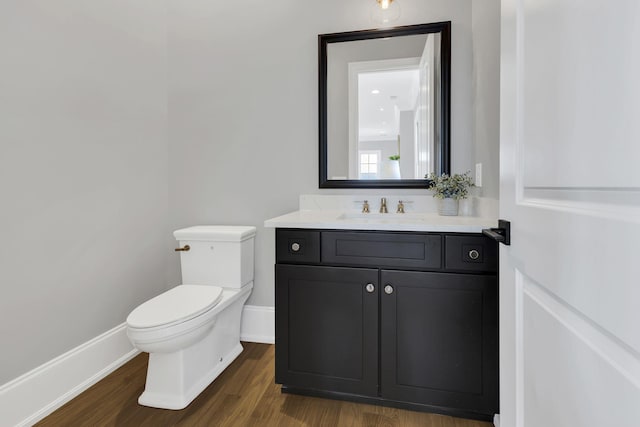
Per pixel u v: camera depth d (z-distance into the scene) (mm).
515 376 889
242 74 2273
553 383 685
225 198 2332
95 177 1866
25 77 1513
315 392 1686
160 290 2369
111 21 1959
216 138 2330
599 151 518
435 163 2027
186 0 2338
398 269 1528
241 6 2262
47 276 1609
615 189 481
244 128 2285
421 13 2027
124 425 1491
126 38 2062
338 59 2129
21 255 1499
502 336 989
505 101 924
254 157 2277
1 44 1420
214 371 1861
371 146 2109
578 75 574
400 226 1503
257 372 1915
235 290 2045
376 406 1612
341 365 1603
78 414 1567
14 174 1473
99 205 1892
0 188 1419
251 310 2307
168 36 2377
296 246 1638
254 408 1602
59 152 1667
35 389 1536
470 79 1979
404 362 1529
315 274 1616
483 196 1747
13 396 1451
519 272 858
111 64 1961
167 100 2393
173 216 2424
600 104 515
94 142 1858
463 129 1993
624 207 462
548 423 708
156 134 2312
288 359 1663
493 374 1431
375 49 2090
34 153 1553
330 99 2143
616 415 488
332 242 1596
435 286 1480
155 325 1469
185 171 2389
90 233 1836
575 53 583
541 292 741
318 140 2174
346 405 1619
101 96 1899
